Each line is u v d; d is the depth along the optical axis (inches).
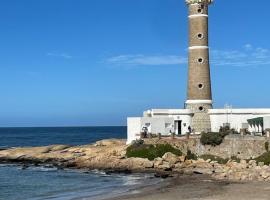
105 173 3203.7
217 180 2657.5
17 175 3430.1
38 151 4247.0
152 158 3225.9
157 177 2898.6
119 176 3043.8
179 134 3617.1
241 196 2111.2
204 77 3700.8
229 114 3661.4
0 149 4621.1
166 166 3100.4
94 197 2306.8
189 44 3740.2
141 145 3356.3
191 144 3280.0
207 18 3725.4
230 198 2068.2
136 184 2664.9
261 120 3427.7
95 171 3324.3
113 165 3341.5
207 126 3686.0
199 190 2327.8
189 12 3737.7
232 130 3405.5
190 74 3730.3
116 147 3590.1
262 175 2630.4
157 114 3750.0
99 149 3710.6
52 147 4338.1
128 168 3233.3
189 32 3740.2
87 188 2662.4
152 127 3656.5
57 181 3036.4
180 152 3248.0
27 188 2824.8
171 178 2812.5
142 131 3644.2
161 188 2461.9
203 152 3240.7
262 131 3319.4
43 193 2598.4
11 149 4446.4
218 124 3678.6
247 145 3107.8
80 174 3282.5
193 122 3703.3
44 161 4010.8
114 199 2193.7
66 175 3284.9
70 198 2330.2
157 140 3346.5
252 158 3056.1
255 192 2208.4
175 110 3725.4
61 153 4003.4
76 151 3895.2
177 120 3713.1
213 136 3213.6
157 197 2178.9
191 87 3725.4
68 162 3740.2
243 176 2664.9
